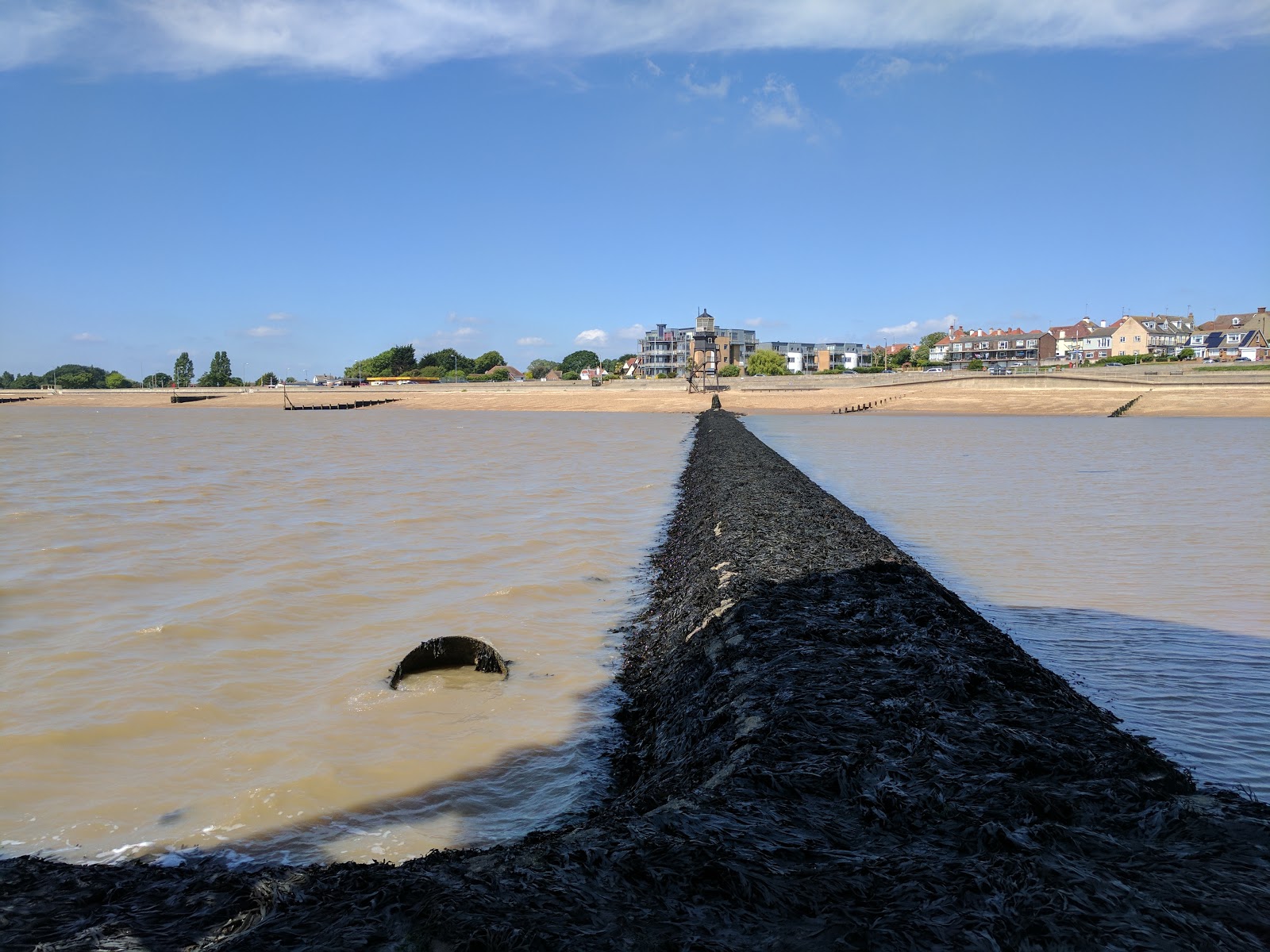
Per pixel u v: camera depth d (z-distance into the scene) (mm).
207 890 5238
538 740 8586
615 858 4383
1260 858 4414
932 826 4855
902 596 10742
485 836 6633
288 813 6988
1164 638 11453
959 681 7285
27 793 7352
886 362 165750
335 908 4180
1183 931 3705
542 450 49781
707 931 3746
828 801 5254
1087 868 4258
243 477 33156
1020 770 5656
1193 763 7586
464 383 151625
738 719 7027
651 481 33062
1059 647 11133
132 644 11586
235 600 13820
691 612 11625
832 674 7652
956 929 3717
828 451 45344
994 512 23359
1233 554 17219
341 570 16094
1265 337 144750
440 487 29875
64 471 35312
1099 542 18781
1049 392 94688
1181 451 44219
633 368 185500
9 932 4750
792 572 11977
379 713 9266
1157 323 158250
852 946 3617
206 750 8273
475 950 3576
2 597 14039
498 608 13719
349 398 138000
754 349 175000
